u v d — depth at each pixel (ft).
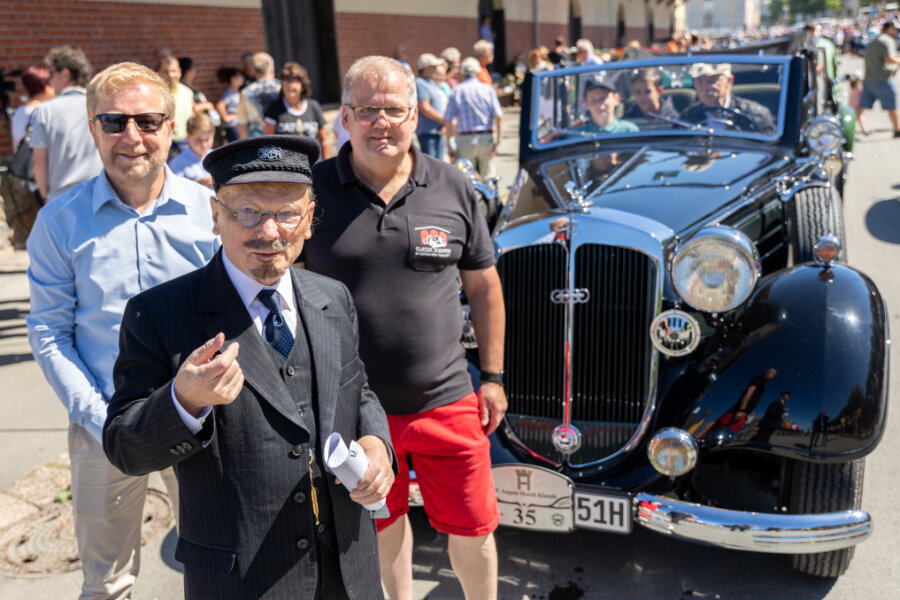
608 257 9.32
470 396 8.00
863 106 41.09
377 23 46.03
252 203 4.88
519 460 9.41
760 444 8.30
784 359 8.53
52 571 9.87
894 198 27.81
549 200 11.14
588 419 9.63
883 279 19.27
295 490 5.07
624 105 14.14
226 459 4.95
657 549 10.05
